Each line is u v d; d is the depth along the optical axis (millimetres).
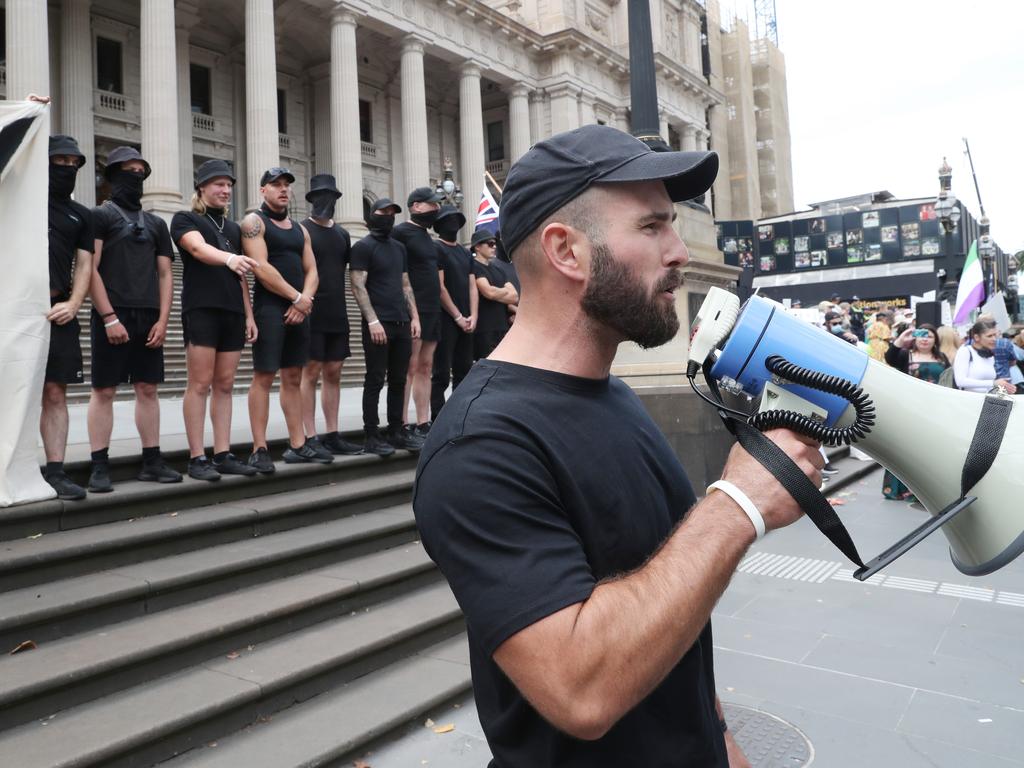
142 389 4488
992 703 3281
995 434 972
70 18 24172
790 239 40969
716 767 1113
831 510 895
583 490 993
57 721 2703
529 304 1107
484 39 32938
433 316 6430
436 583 4406
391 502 5277
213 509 4418
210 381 4781
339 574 4086
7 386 3758
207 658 3250
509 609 844
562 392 1052
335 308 5707
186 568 3676
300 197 32594
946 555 5578
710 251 8594
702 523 889
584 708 811
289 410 5359
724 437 7125
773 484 893
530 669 829
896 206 38688
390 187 34969
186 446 5227
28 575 3383
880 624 4277
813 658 3824
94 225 4316
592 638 816
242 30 29078
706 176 1056
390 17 28656
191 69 28531
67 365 4121
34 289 3842
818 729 3090
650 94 8859
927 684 3486
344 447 5809
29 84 19312
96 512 3986
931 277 36688
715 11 50406
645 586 851
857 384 989
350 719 3029
